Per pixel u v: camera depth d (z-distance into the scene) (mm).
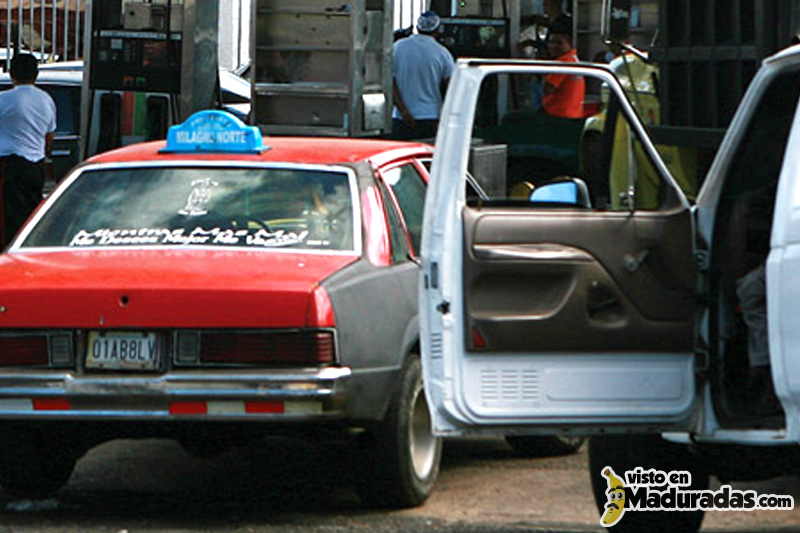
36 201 23312
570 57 24734
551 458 15438
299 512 12805
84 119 25188
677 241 10305
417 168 14641
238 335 11898
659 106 12680
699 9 12219
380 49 24125
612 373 10180
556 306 10086
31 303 12180
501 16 27719
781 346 9445
